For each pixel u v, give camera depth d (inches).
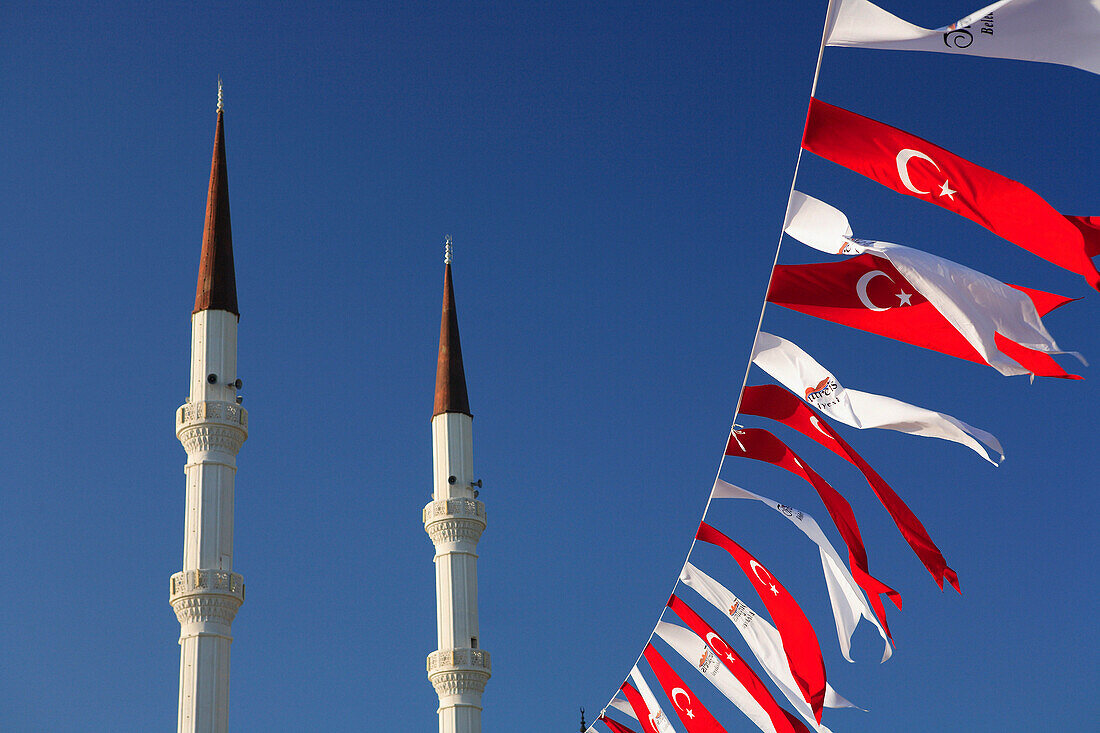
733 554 562.3
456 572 1779.0
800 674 533.6
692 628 603.2
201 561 1520.7
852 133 375.6
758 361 468.1
